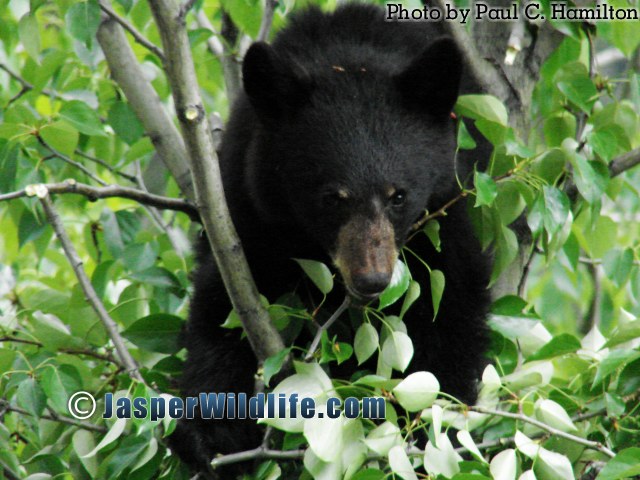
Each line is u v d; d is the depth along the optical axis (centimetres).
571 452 753
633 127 957
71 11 891
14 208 1075
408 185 830
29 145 1057
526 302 902
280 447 850
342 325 861
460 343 906
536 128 1050
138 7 1130
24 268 1373
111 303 1006
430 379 677
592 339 848
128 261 1005
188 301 954
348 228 819
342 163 824
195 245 973
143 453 764
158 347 895
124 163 1079
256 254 907
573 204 955
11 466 809
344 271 811
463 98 831
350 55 888
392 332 746
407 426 691
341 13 931
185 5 674
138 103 1057
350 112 841
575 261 959
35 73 1140
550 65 1025
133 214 1085
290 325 834
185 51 678
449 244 893
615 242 1045
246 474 867
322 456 660
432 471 665
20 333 902
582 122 975
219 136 1055
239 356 902
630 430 741
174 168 1054
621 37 1055
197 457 834
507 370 907
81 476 807
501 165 861
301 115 852
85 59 1093
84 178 1174
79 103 921
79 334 893
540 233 838
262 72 845
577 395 799
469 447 653
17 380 783
